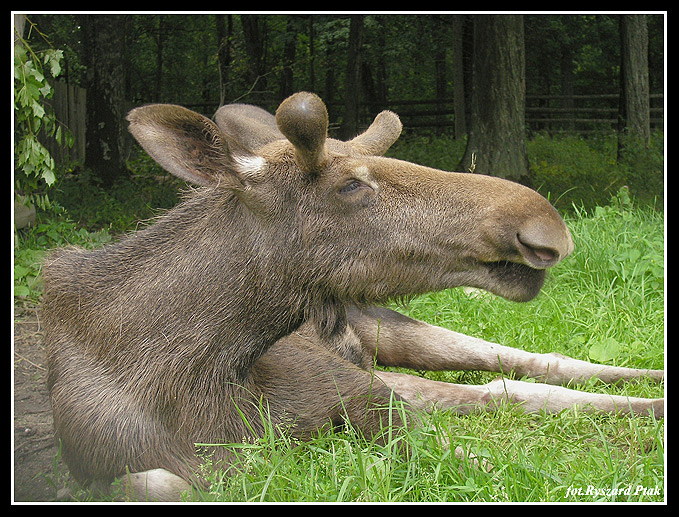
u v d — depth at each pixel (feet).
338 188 7.60
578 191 22.86
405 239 7.55
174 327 7.76
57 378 7.91
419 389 8.97
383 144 8.32
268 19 49.52
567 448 8.14
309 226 7.64
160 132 7.36
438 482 7.52
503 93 23.39
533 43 54.24
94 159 26.73
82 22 36.40
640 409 8.72
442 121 46.75
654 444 8.12
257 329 7.80
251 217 7.74
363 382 8.29
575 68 60.39
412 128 47.60
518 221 7.34
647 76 34.76
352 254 7.63
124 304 7.86
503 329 10.71
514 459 7.79
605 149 37.91
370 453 7.74
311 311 7.82
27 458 8.50
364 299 7.74
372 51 47.37
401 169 7.68
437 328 9.95
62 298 8.06
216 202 7.93
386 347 9.90
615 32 54.19
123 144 27.17
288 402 8.13
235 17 54.75
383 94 56.80
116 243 8.27
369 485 7.42
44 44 35.88
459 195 7.52
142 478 7.48
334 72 50.34
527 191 7.50
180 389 7.72
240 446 7.63
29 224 15.23
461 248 7.50
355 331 9.85
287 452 7.72
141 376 7.72
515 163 23.66
